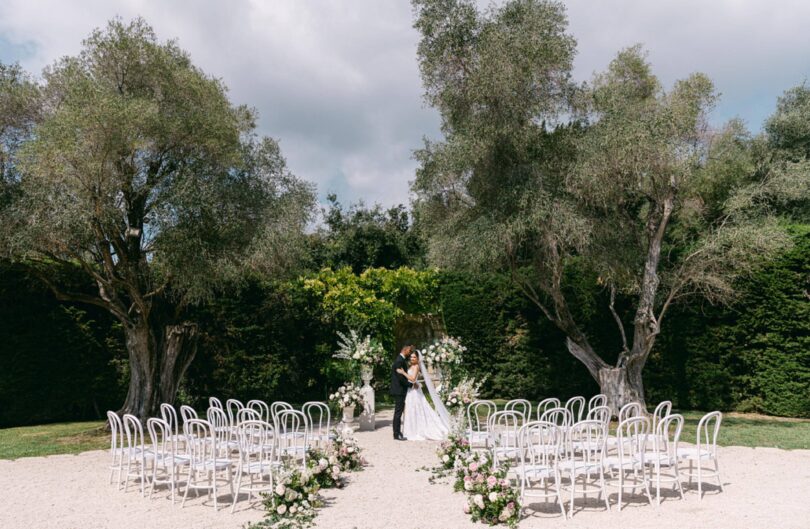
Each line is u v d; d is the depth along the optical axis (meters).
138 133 9.04
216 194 9.86
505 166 10.97
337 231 26.52
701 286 11.52
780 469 7.03
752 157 15.64
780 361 11.69
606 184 10.20
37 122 9.91
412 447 9.01
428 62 10.99
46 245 8.85
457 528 4.95
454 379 11.41
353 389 10.88
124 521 5.20
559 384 14.64
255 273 11.90
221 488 6.45
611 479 6.74
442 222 11.86
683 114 10.52
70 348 12.45
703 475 5.95
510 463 6.12
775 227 10.50
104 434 10.30
